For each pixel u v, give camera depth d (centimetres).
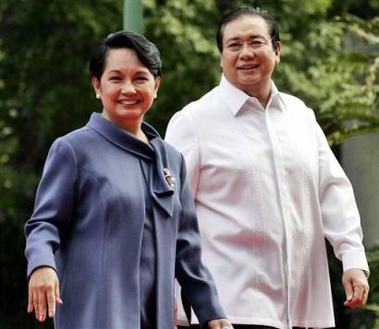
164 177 905
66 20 2780
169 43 2653
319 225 1088
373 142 2097
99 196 884
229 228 1057
